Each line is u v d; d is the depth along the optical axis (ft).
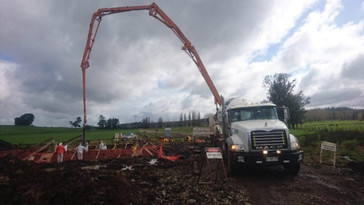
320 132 92.07
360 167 37.29
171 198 25.18
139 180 32.83
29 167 24.80
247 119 39.04
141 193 25.35
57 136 215.92
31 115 464.24
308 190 27.66
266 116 38.83
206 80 70.95
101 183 22.08
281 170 38.63
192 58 72.33
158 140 109.19
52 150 67.77
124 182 24.41
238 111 40.01
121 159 56.34
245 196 25.98
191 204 23.26
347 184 30.14
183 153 64.75
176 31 72.64
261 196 25.98
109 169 44.16
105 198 20.08
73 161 57.06
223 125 42.39
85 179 21.88
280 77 116.67
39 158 58.59
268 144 32.40
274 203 23.79
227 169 39.45
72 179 21.56
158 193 26.61
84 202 19.01
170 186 29.66
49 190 19.79
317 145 68.95
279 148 32.32
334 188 28.48
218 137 50.60
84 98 70.90
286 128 33.04
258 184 30.68
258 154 31.96
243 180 32.60
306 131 117.91
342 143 70.74
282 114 40.83
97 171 30.22
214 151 32.27
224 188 28.43
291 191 27.48
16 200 18.66
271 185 30.09
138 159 56.75
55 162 56.54
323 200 24.31
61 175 22.39
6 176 22.20
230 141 35.65
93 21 73.00
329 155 52.75
